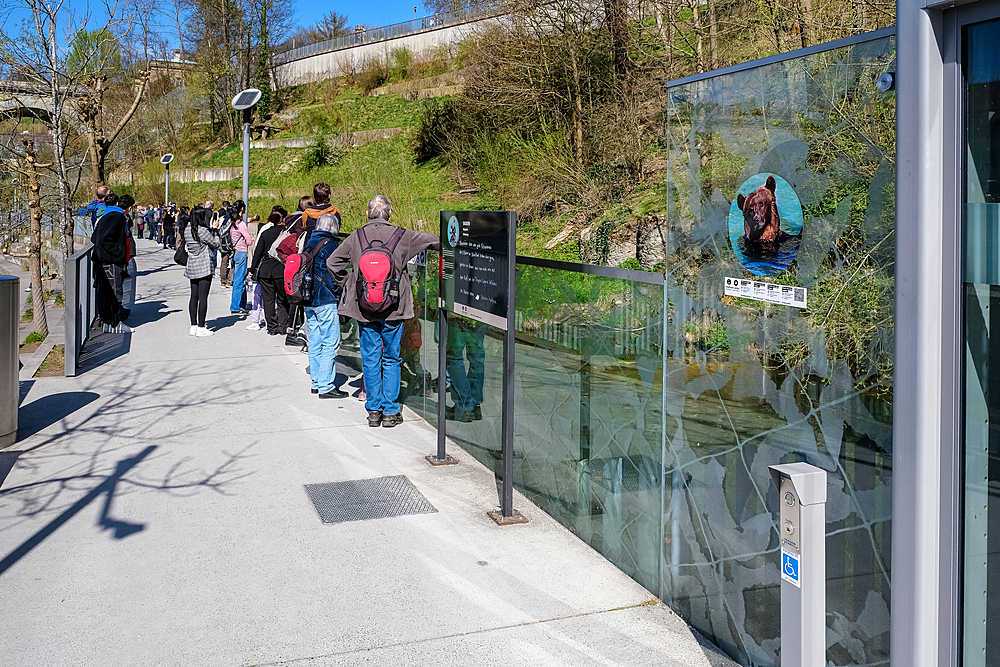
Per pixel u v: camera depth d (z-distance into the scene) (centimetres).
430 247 665
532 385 503
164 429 664
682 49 1333
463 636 353
